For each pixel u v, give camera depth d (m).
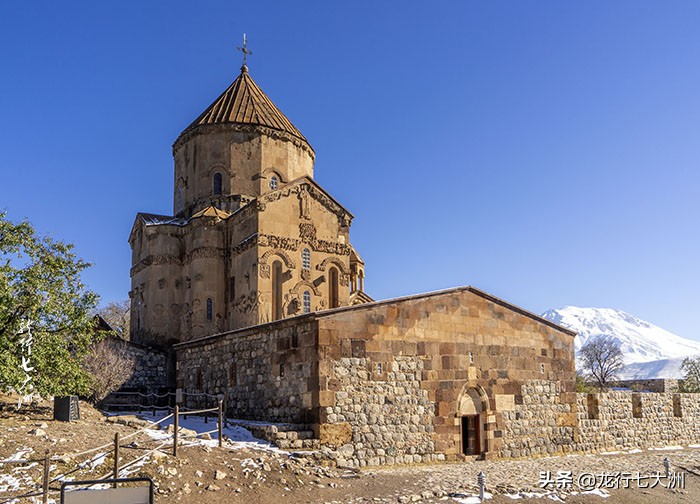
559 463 27.95
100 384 32.72
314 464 21.58
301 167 44.84
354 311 24.84
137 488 12.49
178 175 45.59
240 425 24.73
